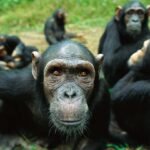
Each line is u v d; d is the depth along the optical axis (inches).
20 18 150.3
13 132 56.1
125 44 88.8
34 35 133.6
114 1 157.6
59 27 133.0
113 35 89.7
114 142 61.2
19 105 53.4
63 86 45.0
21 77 52.7
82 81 45.8
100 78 52.0
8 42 93.5
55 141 54.8
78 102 44.2
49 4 161.6
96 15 152.5
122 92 60.6
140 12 88.1
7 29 140.3
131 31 86.7
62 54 45.8
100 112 52.8
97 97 50.5
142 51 63.1
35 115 53.1
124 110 61.5
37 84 49.8
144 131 60.8
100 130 54.5
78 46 47.1
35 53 49.3
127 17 88.1
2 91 52.1
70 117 43.9
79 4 160.4
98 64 49.3
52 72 45.6
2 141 55.0
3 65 84.1
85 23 141.9
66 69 45.1
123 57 85.1
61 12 133.9
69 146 55.0
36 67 49.4
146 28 90.0
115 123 65.2
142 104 59.4
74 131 46.1
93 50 110.3
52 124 51.4
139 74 61.6
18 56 88.4
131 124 61.7
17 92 52.1
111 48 87.9
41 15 154.2
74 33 129.6
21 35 133.0
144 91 58.6
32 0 165.6
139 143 61.8
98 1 159.6
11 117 55.1
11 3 164.6
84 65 44.9
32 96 51.8
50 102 47.4
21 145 55.4
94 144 54.2
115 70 86.0
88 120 51.1
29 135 56.0
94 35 126.4
